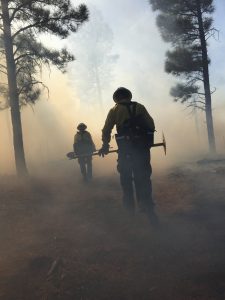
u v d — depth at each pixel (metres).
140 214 6.33
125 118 5.53
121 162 5.68
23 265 4.58
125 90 5.70
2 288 4.02
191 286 3.76
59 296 3.76
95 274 4.17
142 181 5.59
